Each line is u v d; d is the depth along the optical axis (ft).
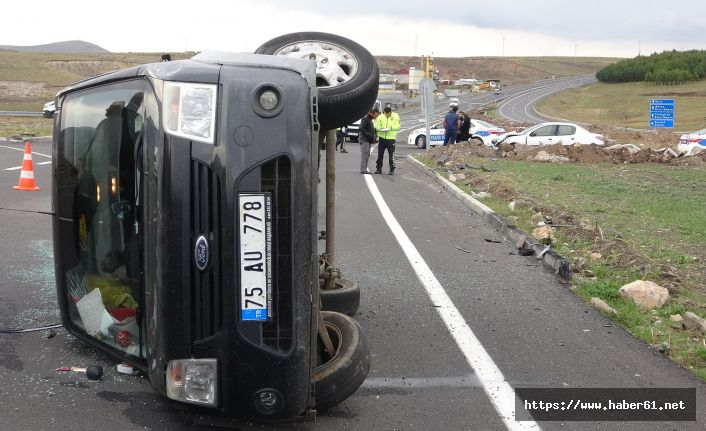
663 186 60.75
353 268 29.22
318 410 15.23
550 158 84.99
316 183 13.30
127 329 15.62
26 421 14.65
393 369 18.47
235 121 12.64
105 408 15.34
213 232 12.78
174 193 12.84
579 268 29.76
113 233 15.74
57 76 334.24
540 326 22.52
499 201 48.39
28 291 23.91
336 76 16.44
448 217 43.29
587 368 19.10
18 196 44.24
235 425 14.74
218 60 13.33
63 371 17.25
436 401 16.63
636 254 30.94
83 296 17.56
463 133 96.94
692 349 20.75
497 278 28.40
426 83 94.68
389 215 43.11
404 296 25.34
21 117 160.97
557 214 40.86
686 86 419.54
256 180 12.66
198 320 12.93
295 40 17.57
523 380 18.11
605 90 440.45
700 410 16.58
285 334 13.00
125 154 14.90
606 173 71.05
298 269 12.96
